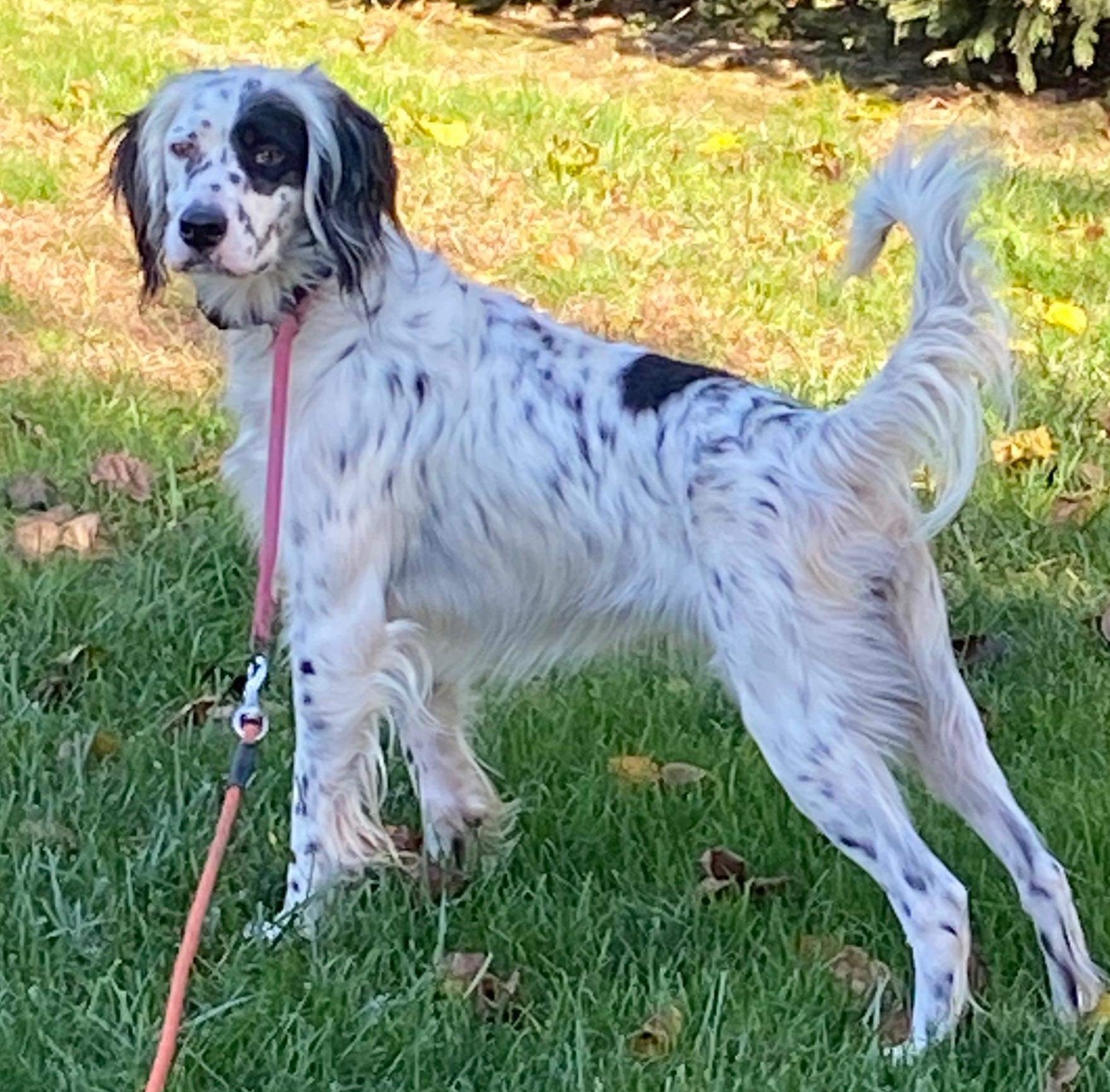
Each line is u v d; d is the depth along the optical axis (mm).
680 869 2816
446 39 7480
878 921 2723
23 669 3178
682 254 4848
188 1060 2414
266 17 7578
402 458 2666
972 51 6641
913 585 2533
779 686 2508
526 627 2723
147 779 2922
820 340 4371
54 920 2641
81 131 5562
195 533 3533
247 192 2627
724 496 2521
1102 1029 2510
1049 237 5066
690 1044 2492
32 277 4465
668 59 7281
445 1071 2459
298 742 2715
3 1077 2398
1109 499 3770
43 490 3643
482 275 4621
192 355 4207
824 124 6242
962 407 2463
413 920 2682
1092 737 3092
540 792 2959
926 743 2570
